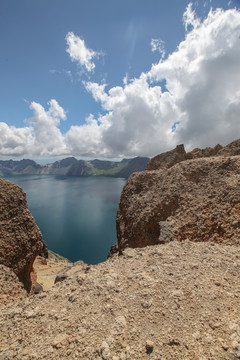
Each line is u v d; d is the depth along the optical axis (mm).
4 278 12977
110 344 4449
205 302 5512
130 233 22844
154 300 5738
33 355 4449
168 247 10055
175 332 4621
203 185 19406
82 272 8984
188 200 18844
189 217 17078
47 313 5938
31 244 16375
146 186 26641
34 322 5656
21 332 5344
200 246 9836
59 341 4738
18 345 4891
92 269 8672
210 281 6480
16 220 16188
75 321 5371
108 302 5922
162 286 6340
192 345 4242
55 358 4316
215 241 13836
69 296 6637
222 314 5051
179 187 20969
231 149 33406
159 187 23594
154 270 7457
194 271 7145
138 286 6523
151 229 20281
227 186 17141
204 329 4625
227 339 4312
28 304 6688
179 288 6164
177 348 4215
